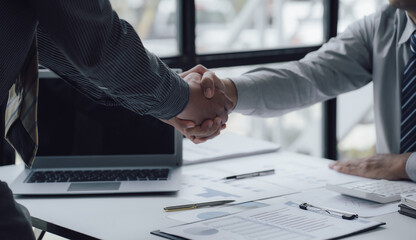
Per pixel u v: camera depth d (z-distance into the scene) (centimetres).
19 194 140
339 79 183
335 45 186
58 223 122
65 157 162
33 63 113
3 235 102
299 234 110
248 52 237
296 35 416
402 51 170
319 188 146
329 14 261
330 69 182
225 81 170
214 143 193
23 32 106
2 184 107
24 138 117
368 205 132
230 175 159
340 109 400
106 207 133
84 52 109
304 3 417
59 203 136
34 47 113
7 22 102
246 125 398
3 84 104
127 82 124
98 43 111
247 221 118
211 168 167
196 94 157
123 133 163
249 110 174
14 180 151
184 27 222
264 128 389
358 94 402
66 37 107
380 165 155
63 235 120
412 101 163
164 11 430
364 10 398
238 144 192
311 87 179
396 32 173
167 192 143
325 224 116
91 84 134
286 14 411
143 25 426
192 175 159
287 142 409
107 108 162
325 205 132
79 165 163
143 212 129
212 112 161
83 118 162
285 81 177
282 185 149
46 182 149
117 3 411
